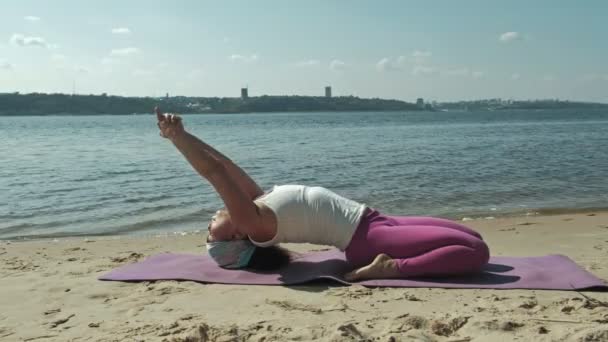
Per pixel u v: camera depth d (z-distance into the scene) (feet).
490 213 32.60
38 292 15.75
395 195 39.04
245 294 14.99
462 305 13.73
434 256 15.76
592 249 20.90
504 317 12.61
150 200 37.96
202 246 24.04
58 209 35.06
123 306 14.24
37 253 22.81
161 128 15.31
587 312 12.87
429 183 44.68
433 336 11.65
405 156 69.26
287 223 16.55
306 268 17.29
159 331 12.21
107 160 67.77
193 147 15.44
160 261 18.76
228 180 15.71
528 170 53.06
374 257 16.57
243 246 17.35
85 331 12.43
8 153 81.10
